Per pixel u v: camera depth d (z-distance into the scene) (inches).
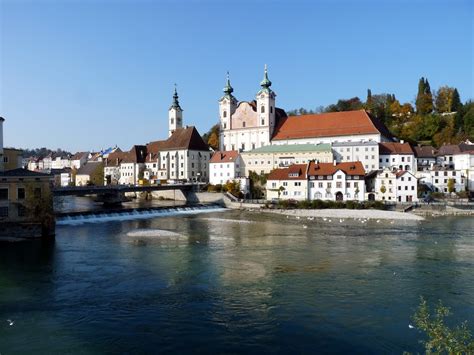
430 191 5231.3
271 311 1393.9
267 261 2081.7
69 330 1241.4
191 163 6766.7
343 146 5866.1
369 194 4842.5
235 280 1740.9
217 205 5049.2
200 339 1187.3
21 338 1186.6
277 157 5979.3
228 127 7357.3
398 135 7819.9
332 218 3895.2
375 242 2593.5
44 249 2364.7
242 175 6166.3
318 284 1681.8
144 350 1123.3
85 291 1592.0
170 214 4318.4
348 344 1160.2
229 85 7436.0
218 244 2541.8
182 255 2223.2
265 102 6953.7
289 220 3772.1
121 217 3934.5
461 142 6604.3
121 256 2191.2
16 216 2694.4
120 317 1338.6
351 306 1438.2
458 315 1360.7
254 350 1125.1
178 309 1408.7
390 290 1608.0
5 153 3467.0
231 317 1342.3
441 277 1780.3
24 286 1651.1
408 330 1243.8
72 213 3693.4
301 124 6865.2
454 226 3272.6
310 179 5004.9
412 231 3034.0
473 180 5324.8
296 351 1119.0
